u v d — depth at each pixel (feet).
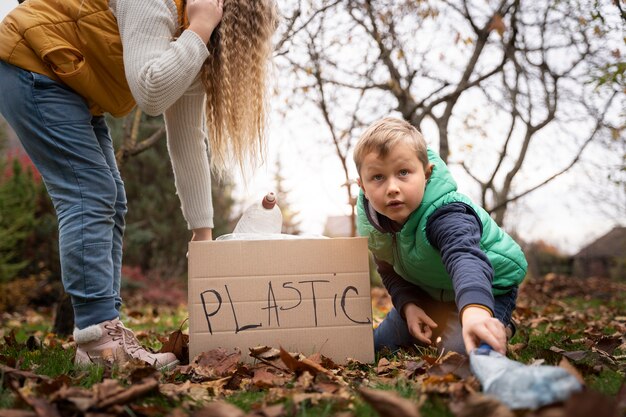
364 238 6.70
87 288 6.20
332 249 6.64
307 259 6.59
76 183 6.33
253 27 6.87
